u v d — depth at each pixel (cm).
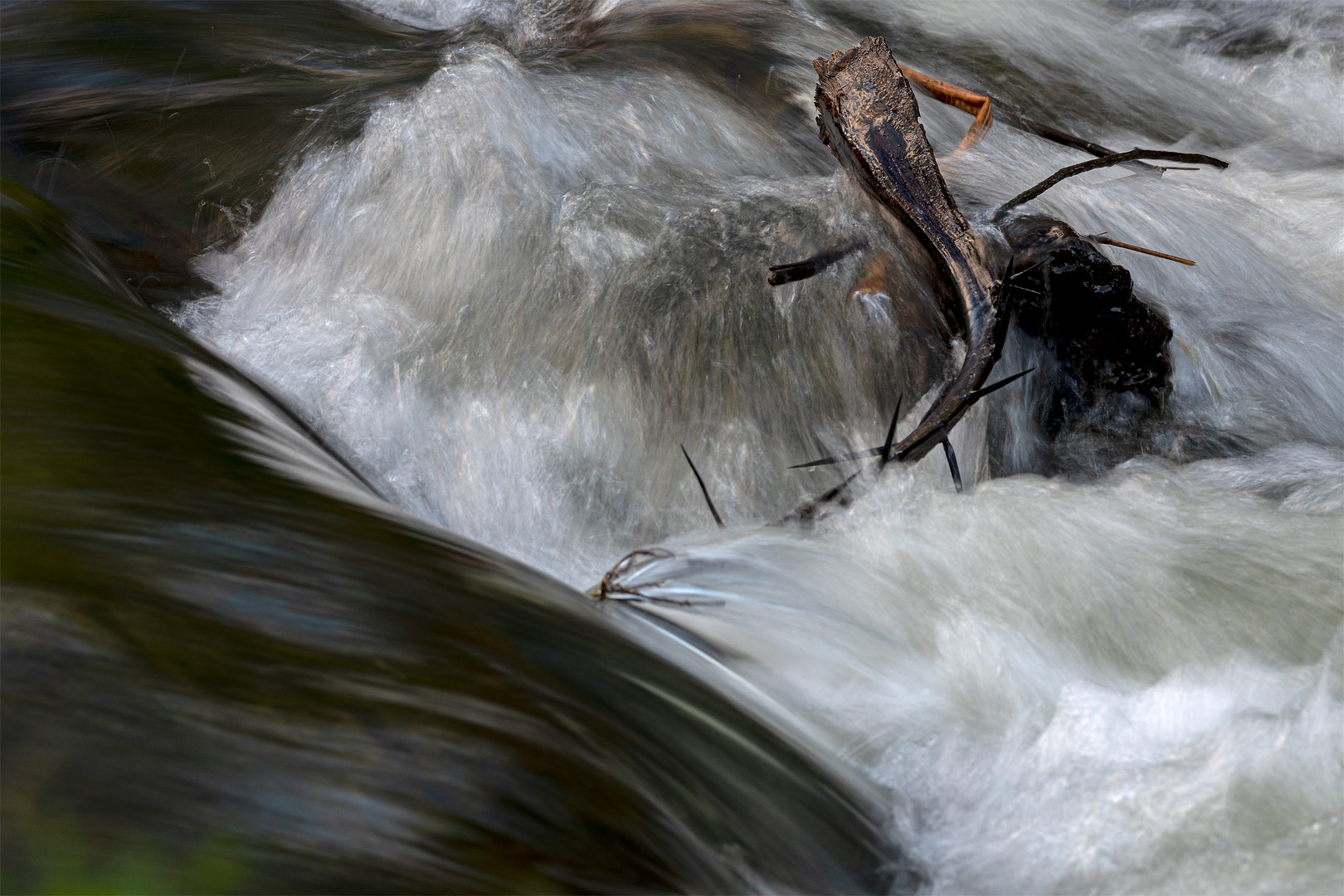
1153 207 641
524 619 223
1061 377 459
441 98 627
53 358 275
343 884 123
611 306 512
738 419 469
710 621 306
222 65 775
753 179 610
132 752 135
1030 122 523
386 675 169
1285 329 570
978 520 378
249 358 507
